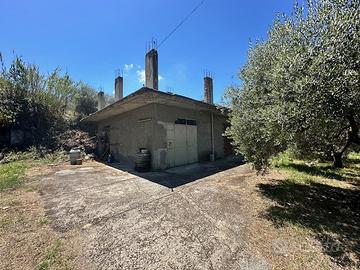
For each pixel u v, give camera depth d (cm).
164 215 363
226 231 304
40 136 1320
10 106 1228
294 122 316
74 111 1716
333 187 537
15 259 239
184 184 575
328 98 277
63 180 643
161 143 818
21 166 864
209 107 913
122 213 374
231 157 1184
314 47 300
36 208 401
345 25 269
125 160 1025
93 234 298
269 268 220
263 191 499
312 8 325
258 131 442
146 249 258
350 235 292
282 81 333
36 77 1391
